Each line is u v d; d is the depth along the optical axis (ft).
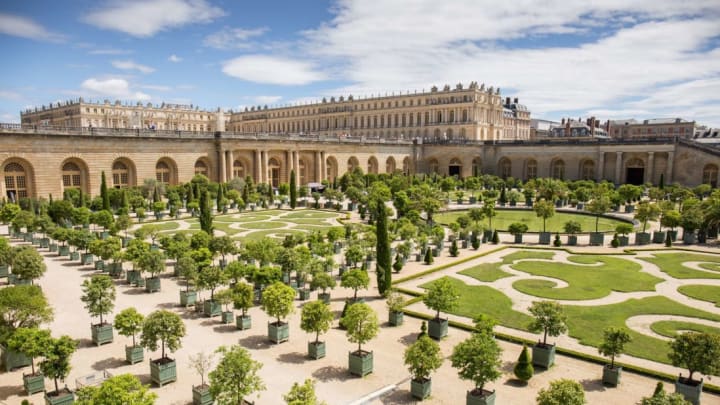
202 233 127.24
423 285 111.86
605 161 348.59
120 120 558.15
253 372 55.98
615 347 65.36
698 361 59.93
